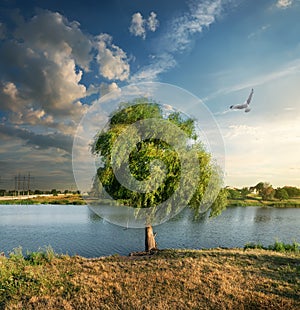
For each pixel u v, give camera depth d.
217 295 5.79
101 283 6.54
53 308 5.30
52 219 28.83
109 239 18.48
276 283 6.51
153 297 5.73
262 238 19.67
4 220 28.09
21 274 7.19
